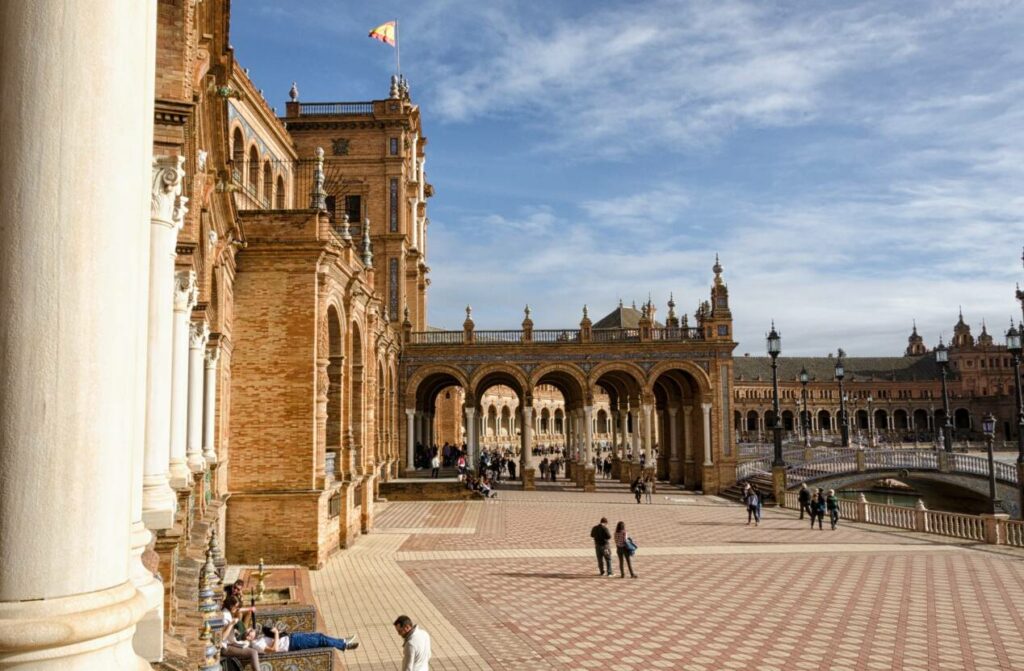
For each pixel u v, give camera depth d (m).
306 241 23.80
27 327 3.81
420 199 63.78
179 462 13.14
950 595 19.61
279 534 23.08
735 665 13.45
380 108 52.41
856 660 13.75
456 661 13.66
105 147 4.06
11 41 3.91
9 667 3.63
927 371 145.75
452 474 52.78
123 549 4.13
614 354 54.47
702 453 54.09
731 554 26.81
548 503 44.38
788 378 139.62
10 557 3.74
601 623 16.50
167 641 9.13
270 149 42.91
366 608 17.91
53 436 3.82
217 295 19.59
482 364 54.25
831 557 26.22
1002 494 48.97
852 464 49.88
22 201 3.85
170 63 10.09
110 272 4.05
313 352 23.62
